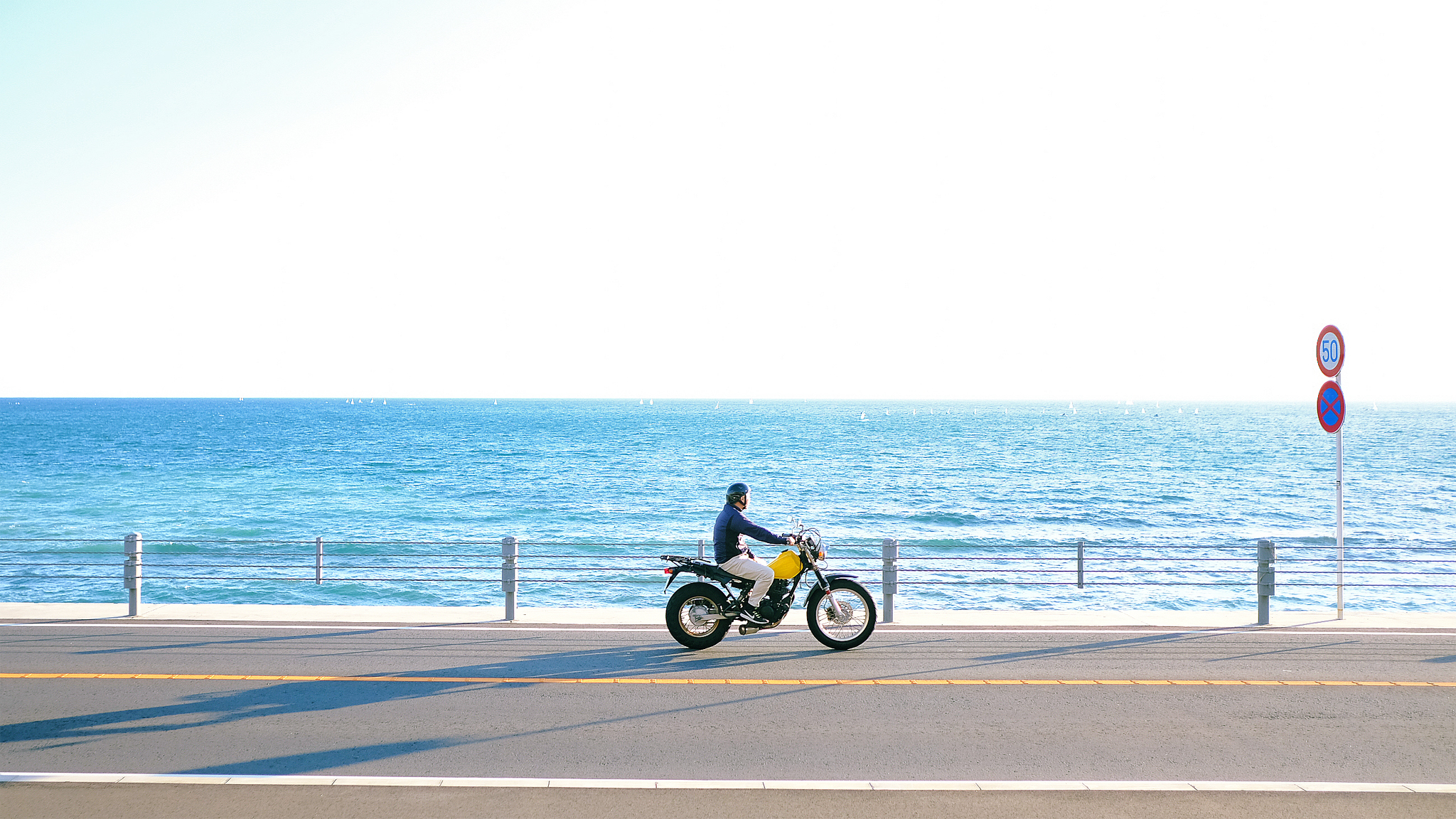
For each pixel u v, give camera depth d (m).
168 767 6.61
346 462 78.50
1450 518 41.72
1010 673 9.50
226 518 43.50
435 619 12.45
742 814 5.75
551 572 28.98
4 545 35.09
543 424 167.12
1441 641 11.03
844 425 162.75
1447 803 5.93
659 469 70.56
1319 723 7.77
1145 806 5.88
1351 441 108.31
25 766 6.61
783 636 11.43
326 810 5.79
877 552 33.06
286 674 9.43
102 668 9.64
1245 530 38.75
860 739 7.36
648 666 9.82
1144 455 85.06
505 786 6.24
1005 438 117.44
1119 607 22.88
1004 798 6.02
